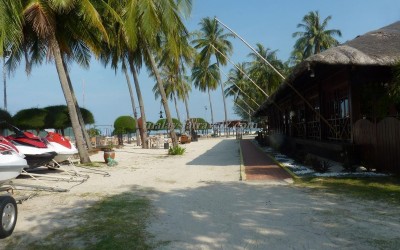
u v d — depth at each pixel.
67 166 14.52
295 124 21.72
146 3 16.38
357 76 11.52
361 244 4.52
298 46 48.50
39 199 7.93
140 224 5.79
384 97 11.03
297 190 8.22
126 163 16.00
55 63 15.30
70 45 18.44
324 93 15.45
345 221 5.53
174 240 4.95
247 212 6.35
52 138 12.42
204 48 48.53
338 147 11.75
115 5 18.38
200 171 12.56
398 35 12.76
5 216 5.25
